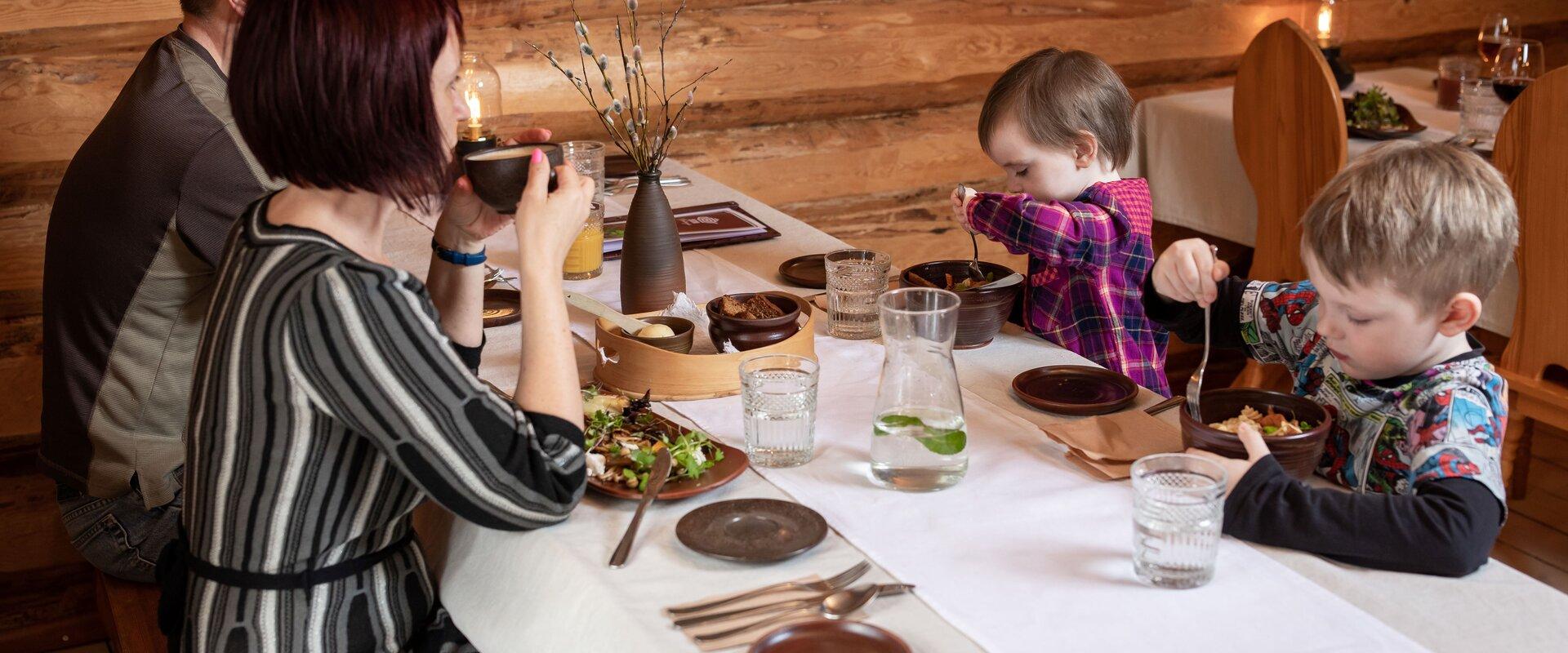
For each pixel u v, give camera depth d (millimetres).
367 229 1273
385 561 1290
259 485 1180
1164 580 1124
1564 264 2570
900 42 3654
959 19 3713
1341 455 1397
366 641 1265
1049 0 3822
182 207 1906
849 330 1839
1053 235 1889
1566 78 2447
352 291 1127
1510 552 2807
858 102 3666
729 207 2615
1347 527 1176
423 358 1150
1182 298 1518
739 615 1082
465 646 1364
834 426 1514
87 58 2744
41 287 2803
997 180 3928
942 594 1123
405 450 1150
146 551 2064
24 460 2836
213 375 1183
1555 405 2684
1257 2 4105
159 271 1942
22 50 2689
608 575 1169
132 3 2754
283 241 1172
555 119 3242
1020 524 1254
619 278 2119
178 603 1299
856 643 1024
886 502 1307
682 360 1595
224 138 1916
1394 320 1263
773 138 3578
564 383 1258
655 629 1078
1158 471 1154
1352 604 1107
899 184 3773
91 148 1970
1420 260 1211
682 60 3367
